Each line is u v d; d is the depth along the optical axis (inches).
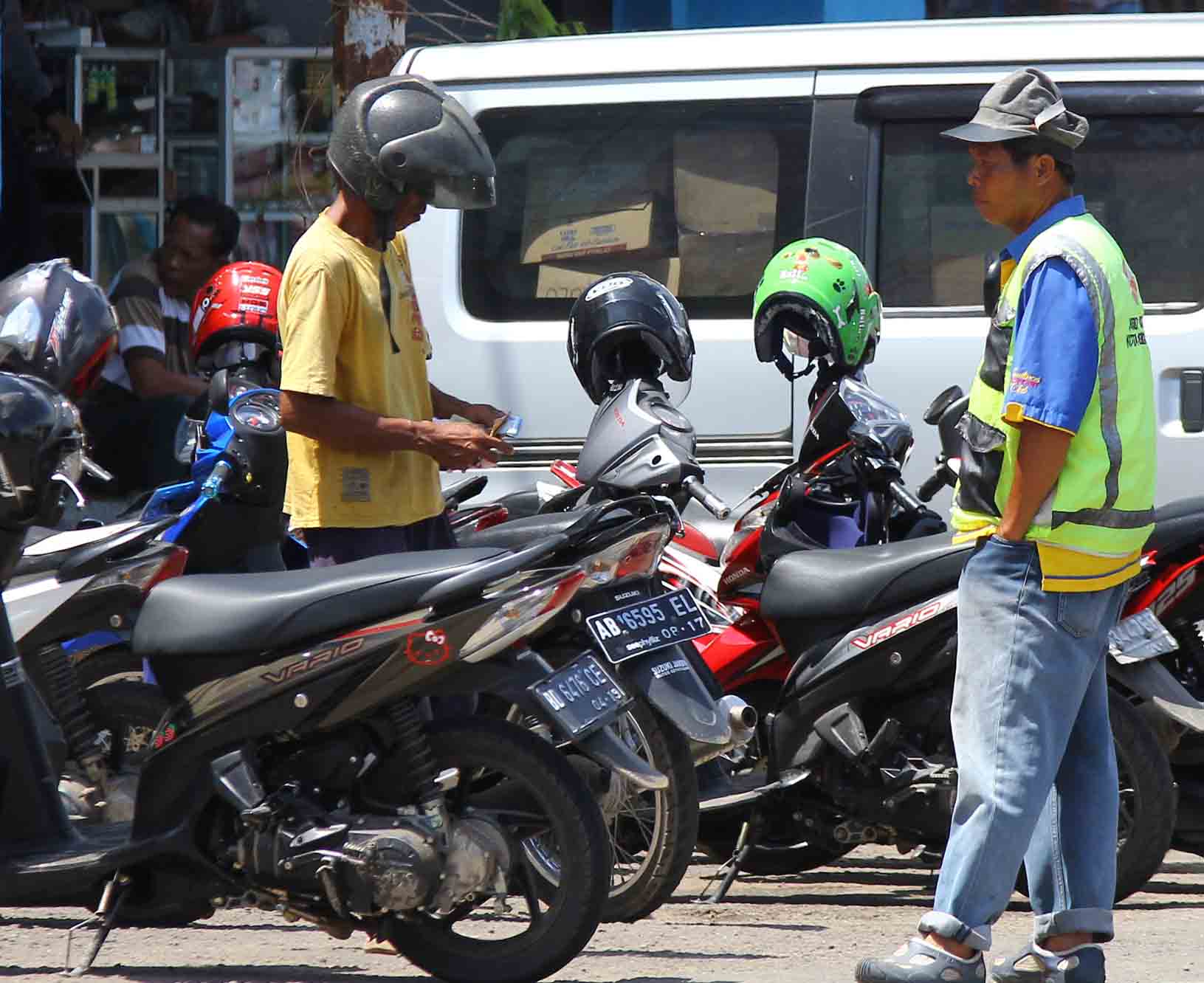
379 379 545.0
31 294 570.6
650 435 538.6
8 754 500.4
